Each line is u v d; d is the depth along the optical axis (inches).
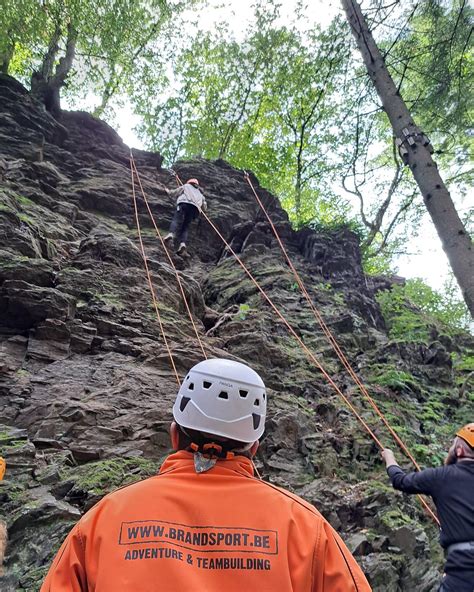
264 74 797.2
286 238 509.4
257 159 820.0
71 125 561.0
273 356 294.5
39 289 238.8
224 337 304.2
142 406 208.8
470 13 303.4
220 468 57.1
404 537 180.5
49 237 336.5
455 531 108.2
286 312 365.4
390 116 269.6
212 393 59.8
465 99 315.0
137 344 249.9
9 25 547.2
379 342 382.9
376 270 706.8
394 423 259.8
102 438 188.9
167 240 422.6
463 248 216.4
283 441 224.2
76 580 49.6
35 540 138.4
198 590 45.6
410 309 494.6
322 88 744.3
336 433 244.2
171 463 59.0
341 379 299.9
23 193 386.9
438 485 113.9
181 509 52.0
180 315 300.8
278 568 48.4
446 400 326.6
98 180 485.7
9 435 175.8
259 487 55.8
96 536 51.0
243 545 49.6
